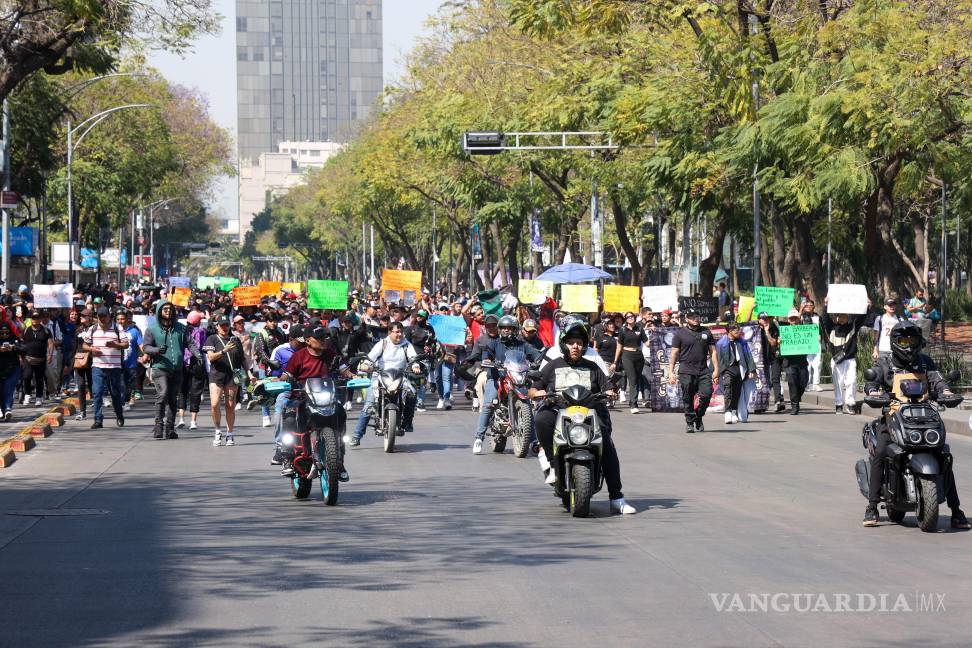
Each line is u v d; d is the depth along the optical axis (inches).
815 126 1967.3
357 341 1875.0
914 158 2096.5
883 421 842.2
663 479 1103.6
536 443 1314.0
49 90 3292.3
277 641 527.8
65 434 1540.4
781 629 549.3
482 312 1979.6
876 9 1996.8
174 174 6067.9
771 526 844.0
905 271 3422.7
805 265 2416.3
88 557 730.2
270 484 1088.8
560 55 3014.3
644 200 3255.4
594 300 2249.0
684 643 524.7
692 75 2330.2
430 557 730.2
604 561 716.0
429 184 5044.3
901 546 764.6
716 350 1625.2
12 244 3673.7
